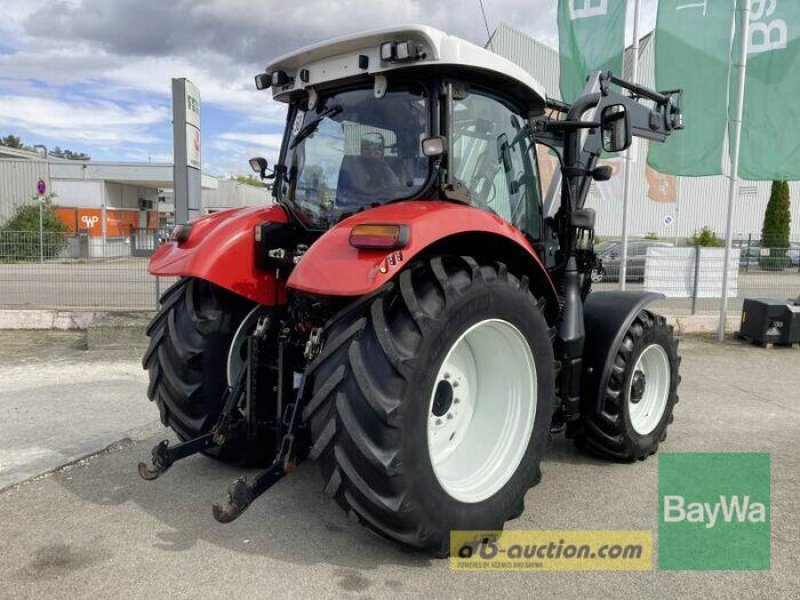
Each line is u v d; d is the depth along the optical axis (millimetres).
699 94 8359
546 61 20984
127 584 2566
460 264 2734
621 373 3740
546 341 3088
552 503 3398
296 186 3455
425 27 2748
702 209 31656
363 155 3135
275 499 3357
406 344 2490
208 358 3377
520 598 2514
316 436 2551
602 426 3814
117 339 7281
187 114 7418
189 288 3467
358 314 2604
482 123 3191
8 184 26469
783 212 23734
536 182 3629
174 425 3475
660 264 9773
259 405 3320
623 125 3594
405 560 2779
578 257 3826
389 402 2428
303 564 2732
